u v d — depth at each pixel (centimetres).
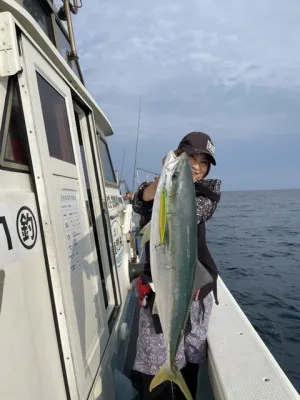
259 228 2292
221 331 298
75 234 236
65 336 190
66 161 248
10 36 166
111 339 305
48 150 204
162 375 202
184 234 194
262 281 924
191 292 200
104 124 486
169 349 199
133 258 563
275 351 523
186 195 194
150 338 252
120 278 414
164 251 192
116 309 359
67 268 206
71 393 192
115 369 316
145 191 237
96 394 233
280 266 1107
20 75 182
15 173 171
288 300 756
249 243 1619
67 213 227
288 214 3606
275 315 667
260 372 239
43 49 230
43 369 169
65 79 268
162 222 189
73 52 392
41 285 179
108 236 363
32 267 170
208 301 277
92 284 265
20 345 150
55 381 181
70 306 200
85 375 213
